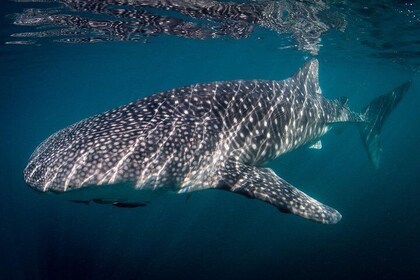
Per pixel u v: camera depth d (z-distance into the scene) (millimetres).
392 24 12820
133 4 10664
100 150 4152
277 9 11062
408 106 90250
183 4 10562
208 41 19781
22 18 12281
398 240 16266
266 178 5125
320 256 14875
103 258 16453
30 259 18703
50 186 3764
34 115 78250
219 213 23391
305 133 7125
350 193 28469
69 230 21453
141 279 13945
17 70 24766
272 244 16719
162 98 5258
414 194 25656
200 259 15484
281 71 41781
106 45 20062
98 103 95062
